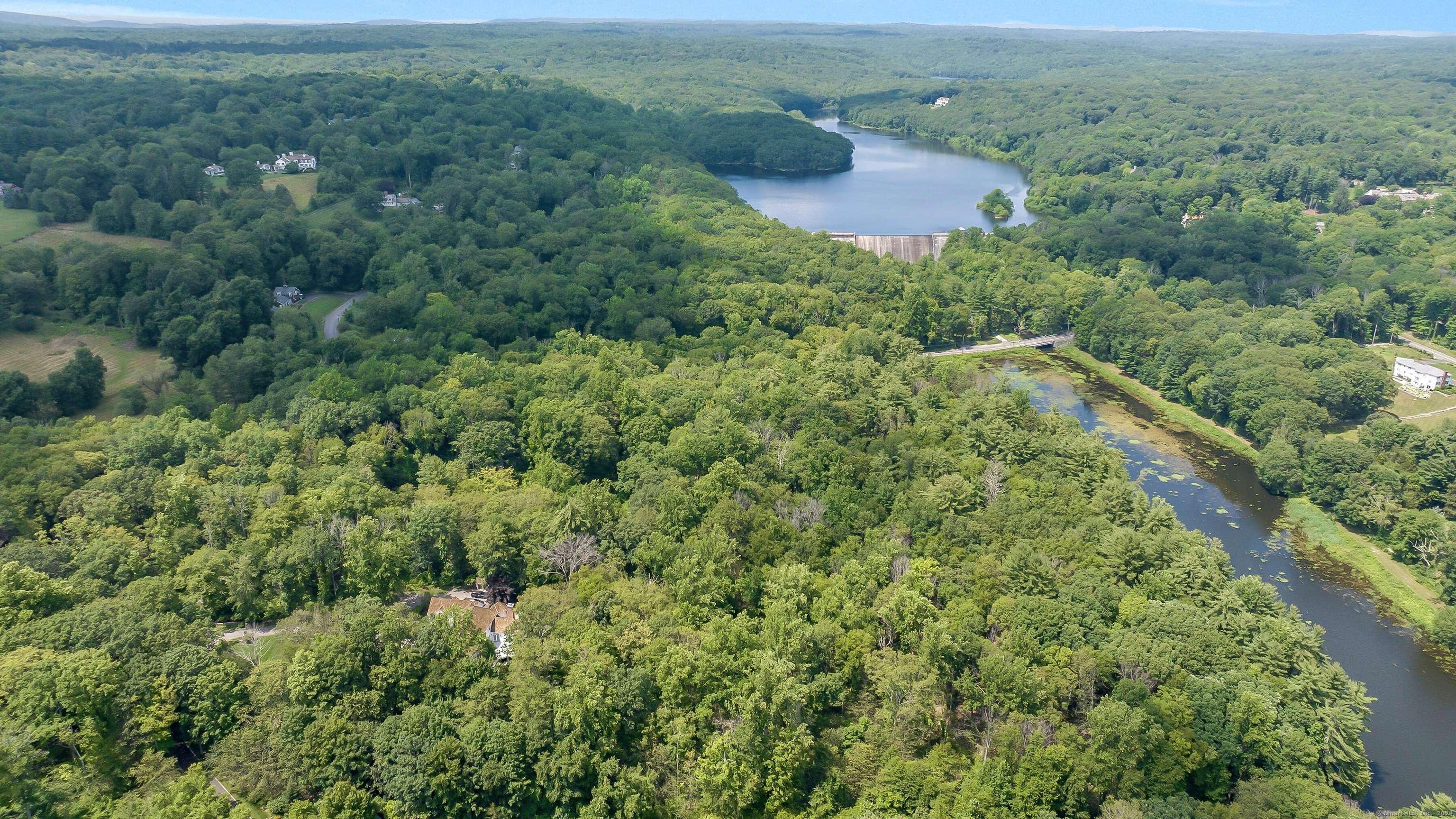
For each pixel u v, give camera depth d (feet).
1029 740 472.85
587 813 442.91
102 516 628.69
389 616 513.86
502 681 487.20
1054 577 589.73
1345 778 486.38
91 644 485.15
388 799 445.78
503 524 623.36
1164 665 507.71
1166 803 447.42
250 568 573.74
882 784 474.49
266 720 465.47
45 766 434.30
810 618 570.05
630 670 498.28
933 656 507.71
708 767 463.42
